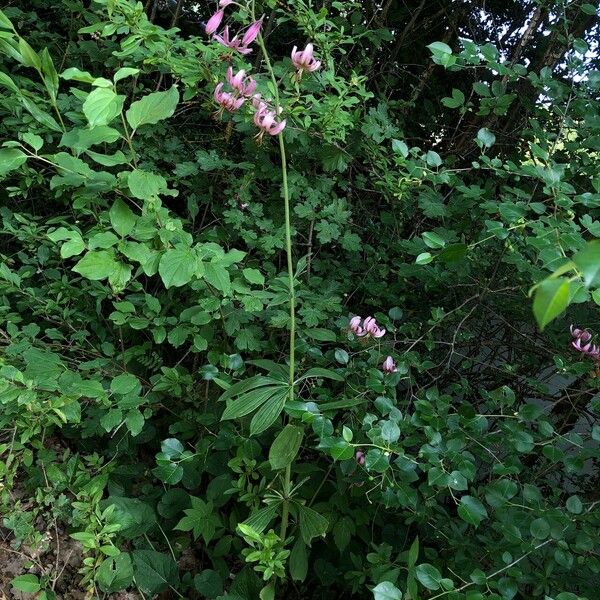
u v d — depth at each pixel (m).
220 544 1.25
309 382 1.35
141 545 1.29
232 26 1.88
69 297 1.37
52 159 0.91
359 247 1.49
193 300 1.36
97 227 1.10
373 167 1.52
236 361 1.25
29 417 1.10
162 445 1.21
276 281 1.32
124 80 1.68
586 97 1.29
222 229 1.52
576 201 1.07
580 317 1.44
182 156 1.59
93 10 1.51
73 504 1.13
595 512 1.02
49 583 1.20
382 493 1.07
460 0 1.99
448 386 1.51
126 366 1.39
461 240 1.34
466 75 2.03
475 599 0.87
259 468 1.18
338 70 1.70
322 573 1.27
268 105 1.15
